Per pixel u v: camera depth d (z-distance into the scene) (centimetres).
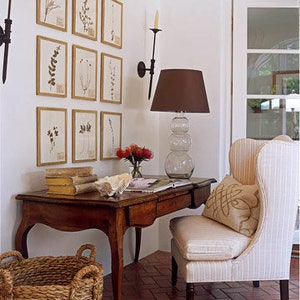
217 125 402
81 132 309
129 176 260
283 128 405
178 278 339
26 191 262
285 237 260
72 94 300
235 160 323
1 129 244
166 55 415
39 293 192
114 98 347
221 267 255
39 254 277
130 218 238
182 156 345
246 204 269
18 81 255
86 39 313
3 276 192
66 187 252
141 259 390
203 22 404
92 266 203
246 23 404
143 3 388
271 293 309
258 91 407
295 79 404
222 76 403
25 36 259
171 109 327
